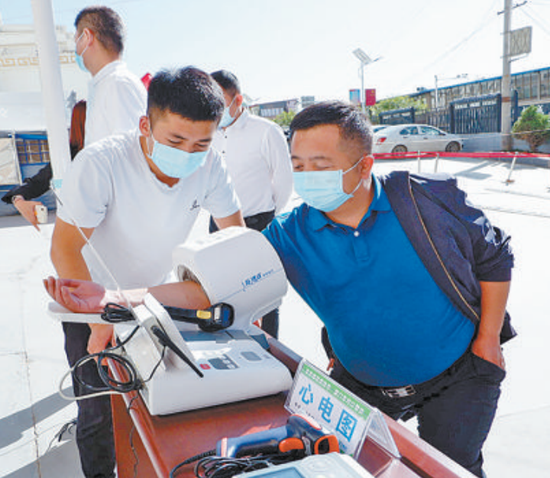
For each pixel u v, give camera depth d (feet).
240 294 4.08
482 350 4.37
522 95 77.46
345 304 4.38
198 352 3.59
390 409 4.81
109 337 4.99
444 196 4.09
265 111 142.10
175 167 4.69
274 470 2.43
